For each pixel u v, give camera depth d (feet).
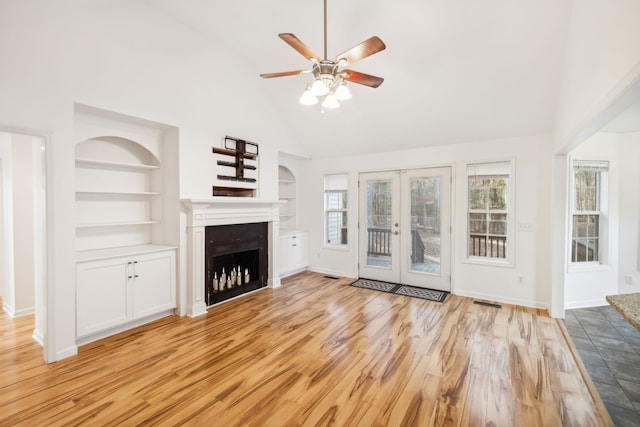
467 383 7.50
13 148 11.29
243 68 13.98
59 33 8.59
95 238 11.18
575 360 8.62
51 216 8.50
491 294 14.01
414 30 10.35
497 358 8.71
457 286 14.85
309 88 8.43
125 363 8.43
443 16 9.70
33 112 8.14
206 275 12.61
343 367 8.23
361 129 15.85
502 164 13.85
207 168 12.91
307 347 9.38
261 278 15.67
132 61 10.25
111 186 11.57
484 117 12.89
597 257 13.74
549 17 9.04
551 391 7.20
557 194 11.94
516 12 9.12
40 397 6.92
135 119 10.72
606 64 5.92
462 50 10.58
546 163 12.69
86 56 9.14
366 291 15.35
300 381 7.59
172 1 10.36
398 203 16.62
